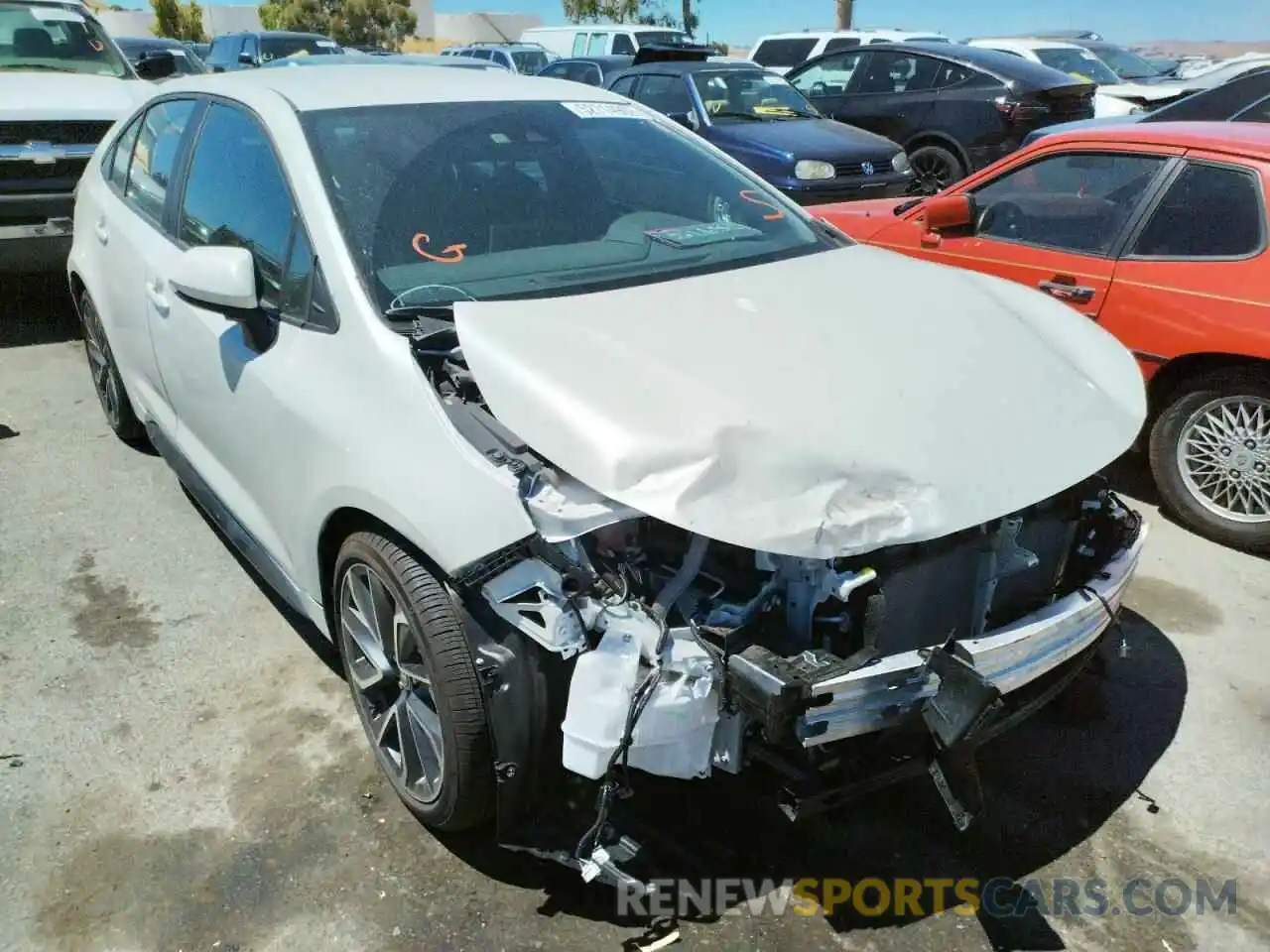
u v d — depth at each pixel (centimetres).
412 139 312
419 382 241
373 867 255
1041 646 232
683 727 207
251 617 359
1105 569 258
